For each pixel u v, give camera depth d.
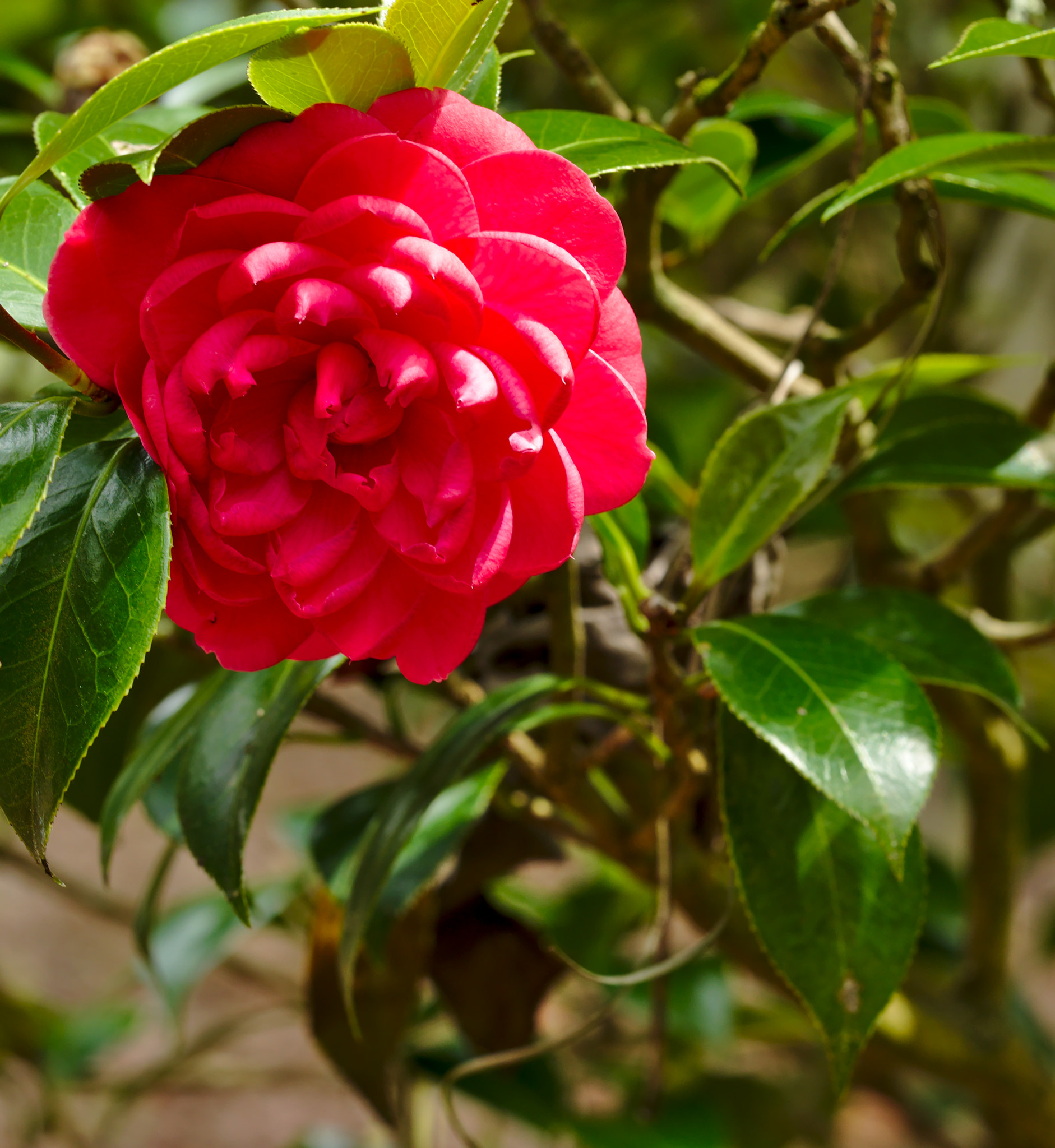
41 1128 1.58
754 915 0.94
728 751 0.95
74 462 0.88
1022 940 2.12
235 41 0.86
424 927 1.06
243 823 0.94
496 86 0.90
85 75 1.04
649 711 0.97
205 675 1.11
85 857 2.55
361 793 1.06
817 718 0.91
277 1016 2.05
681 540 1.02
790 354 0.96
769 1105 1.51
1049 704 1.67
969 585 1.30
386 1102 1.08
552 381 0.86
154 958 1.17
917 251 0.98
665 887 0.99
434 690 1.05
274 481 0.87
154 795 1.03
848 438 1.00
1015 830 1.12
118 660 0.86
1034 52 0.90
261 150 0.85
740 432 0.94
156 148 0.85
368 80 0.87
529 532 0.87
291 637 0.88
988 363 1.01
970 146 0.94
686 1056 1.43
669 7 1.40
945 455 1.00
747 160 1.04
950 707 1.09
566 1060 1.46
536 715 0.96
